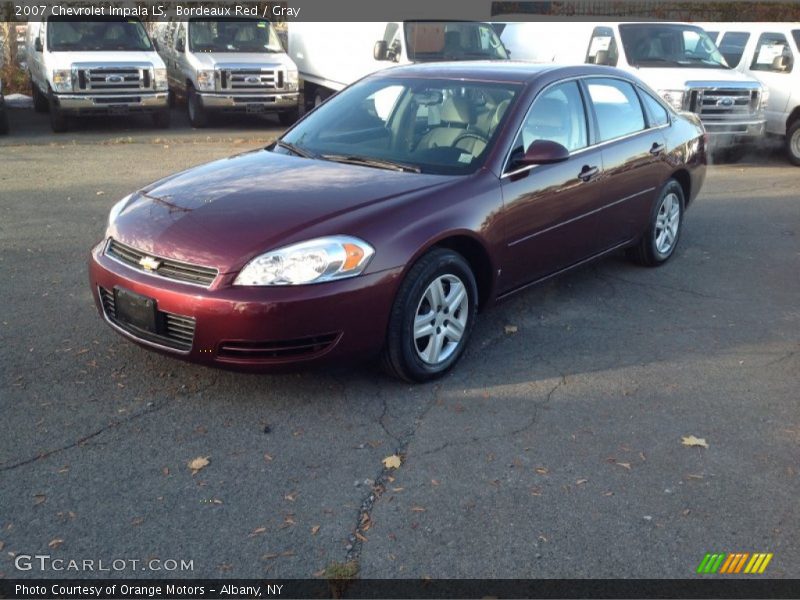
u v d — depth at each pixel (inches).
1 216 327.0
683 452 161.6
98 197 364.8
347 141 219.9
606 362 202.8
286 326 163.6
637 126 258.8
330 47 601.3
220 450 158.4
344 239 168.2
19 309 226.7
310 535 134.2
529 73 225.3
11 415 168.9
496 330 222.2
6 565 125.7
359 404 177.6
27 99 720.3
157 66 573.3
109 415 170.2
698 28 509.0
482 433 167.0
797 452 162.9
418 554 130.2
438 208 183.5
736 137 470.3
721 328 227.1
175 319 169.2
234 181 196.1
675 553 131.7
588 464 156.4
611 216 243.1
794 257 296.2
